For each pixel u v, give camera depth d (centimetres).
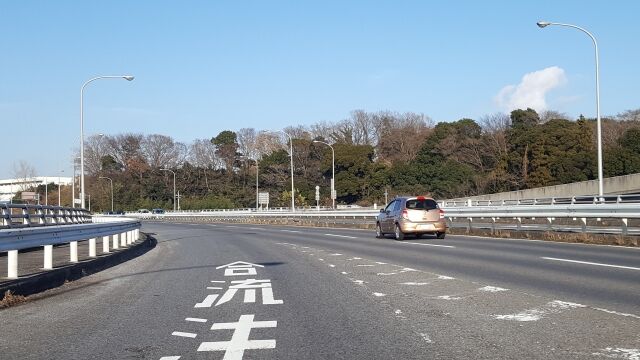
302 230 3788
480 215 2780
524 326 787
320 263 1666
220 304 1020
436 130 8638
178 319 895
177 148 11506
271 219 5909
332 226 4338
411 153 9550
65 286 1298
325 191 9256
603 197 2978
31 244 1254
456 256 1714
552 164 6438
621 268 1317
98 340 766
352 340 738
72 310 990
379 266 1543
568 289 1065
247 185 10800
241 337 766
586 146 6500
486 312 888
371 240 2547
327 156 9069
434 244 2180
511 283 1165
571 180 6191
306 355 673
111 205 10594
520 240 2283
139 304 1038
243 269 1559
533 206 2425
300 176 9825
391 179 8631
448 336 745
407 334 763
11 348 731
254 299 1064
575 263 1434
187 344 735
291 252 2069
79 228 1576
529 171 6788
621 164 5978
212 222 6475
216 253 2131
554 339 712
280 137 10969
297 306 984
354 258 1773
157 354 690
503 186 6988
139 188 11150
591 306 900
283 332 791
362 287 1180
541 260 1529
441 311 909
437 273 1355
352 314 903
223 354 684
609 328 758
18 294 1112
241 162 11069
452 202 5025
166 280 1374
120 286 1288
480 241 2272
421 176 8288
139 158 11294
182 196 11106
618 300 943
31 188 10088
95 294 1170
